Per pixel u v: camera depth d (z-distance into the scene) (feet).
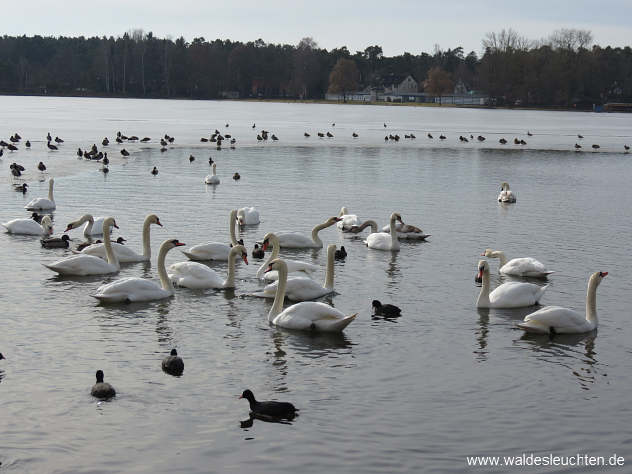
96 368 54.34
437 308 71.00
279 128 392.88
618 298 75.46
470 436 45.78
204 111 603.26
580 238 107.86
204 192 147.23
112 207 124.88
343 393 51.21
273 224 114.21
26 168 178.70
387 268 87.25
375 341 61.46
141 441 44.24
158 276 80.89
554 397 51.47
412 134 345.31
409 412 48.67
